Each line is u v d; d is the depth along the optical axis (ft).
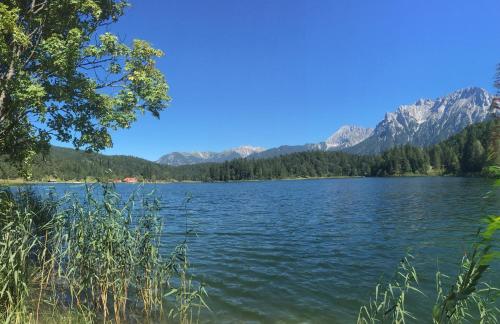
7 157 57.00
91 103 53.36
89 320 30.17
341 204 165.17
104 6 56.08
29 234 31.78
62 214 34.12
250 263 54.54
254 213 134.41
